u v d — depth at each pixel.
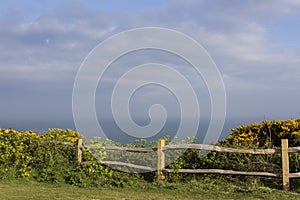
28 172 10.57
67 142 11.53
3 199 8.23
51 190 9.26
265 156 10.52
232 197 8.85
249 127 13.56
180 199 8.64
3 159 10.97
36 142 11.55
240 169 10.36
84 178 10.15
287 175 9.51
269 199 8.64
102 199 8.45
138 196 8.85
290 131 12.65
